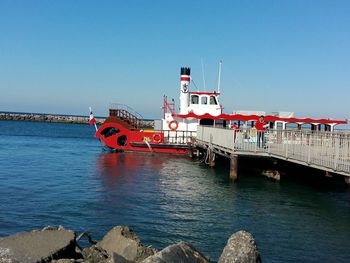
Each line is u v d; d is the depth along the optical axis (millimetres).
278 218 17562
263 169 29453
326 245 14180
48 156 41094
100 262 9703
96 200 20281
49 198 20688
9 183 24938
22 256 9164
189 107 42812
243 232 9094
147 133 41625
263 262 12469
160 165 33781
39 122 162125
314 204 20422
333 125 37844
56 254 9500
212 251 13367
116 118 42188
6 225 15766
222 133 29000
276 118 36781
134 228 15680
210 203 20094
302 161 20844
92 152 45812
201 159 37500
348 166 17203
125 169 31453
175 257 8586
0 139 64750
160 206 19250
